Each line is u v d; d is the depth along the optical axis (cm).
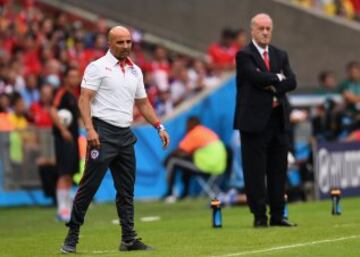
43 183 5947
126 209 3216
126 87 3188
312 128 6506
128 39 3181
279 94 3831
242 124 3822
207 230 3853
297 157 6562
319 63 8738
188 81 7575
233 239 3447
